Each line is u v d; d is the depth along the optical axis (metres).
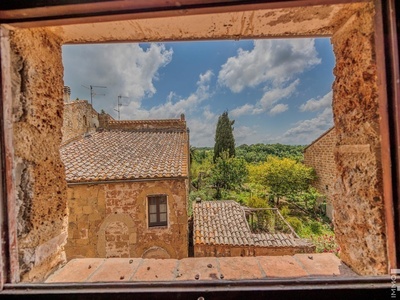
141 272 1.19
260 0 0.71
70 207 6.32
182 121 12.42
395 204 0.74
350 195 1.10
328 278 0.72
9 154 0.82
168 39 1.24
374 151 0.90
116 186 6.38
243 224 7.39
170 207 6.41
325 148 13.31
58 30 1.11
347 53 1.10
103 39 1.22
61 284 0.75
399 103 0.71
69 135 10.11
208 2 0.72
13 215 0.81
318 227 10.90
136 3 0.72
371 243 0.93
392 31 0.71
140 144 9.48
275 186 14.07
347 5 0.95
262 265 1.23
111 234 6.38
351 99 1.08
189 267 1.23
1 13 0.74
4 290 0.74
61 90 1.25
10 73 0.86
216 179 16.28
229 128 22.59
